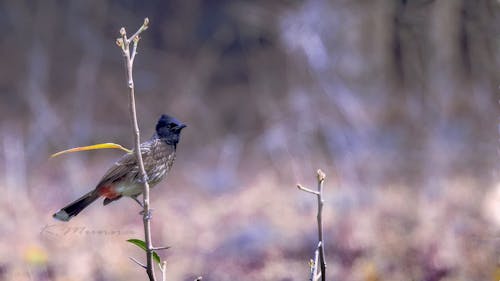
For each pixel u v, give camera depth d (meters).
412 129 14.98
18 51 21.44
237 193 14.97
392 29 15.63
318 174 4.94
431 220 11.35
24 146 17.50
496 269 9.16
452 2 13.77
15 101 20.36
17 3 21.88
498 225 10.80
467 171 13.55
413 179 14.13
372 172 14.55
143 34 22.66
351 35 16.09
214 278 9.89
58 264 10.17
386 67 16.11
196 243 11.38
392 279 9.42
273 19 19.92
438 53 14.43
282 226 12.09
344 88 16.12
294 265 10.15
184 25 22.77
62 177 15.95
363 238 10.68
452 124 14.39
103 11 22.09
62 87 21.08
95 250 10.52
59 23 21.89
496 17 12.84
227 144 18.53
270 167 16.67
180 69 21.88
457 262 9.66
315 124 16.14
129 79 4.61
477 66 13.64
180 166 17.59
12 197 13.70
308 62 16.08
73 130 18.67
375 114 16.06
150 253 4.86
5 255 10.38
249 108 20.42
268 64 20.66
